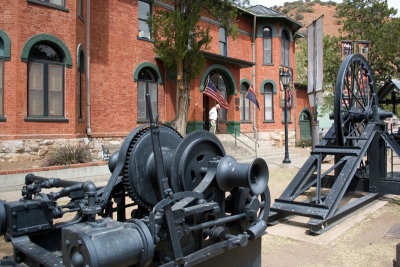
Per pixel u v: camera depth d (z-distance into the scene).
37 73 12.32
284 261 4.89
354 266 4.69
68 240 2.48
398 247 3.72
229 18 16.28
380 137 9.03
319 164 7.56
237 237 3.52
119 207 4.00
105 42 15.27
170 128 4.18
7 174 9.32
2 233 3.50
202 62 15.88
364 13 27.33
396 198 9.02
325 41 27.97
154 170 3.62
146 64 16.88
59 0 12.70
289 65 25.97
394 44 26.12
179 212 2.99
